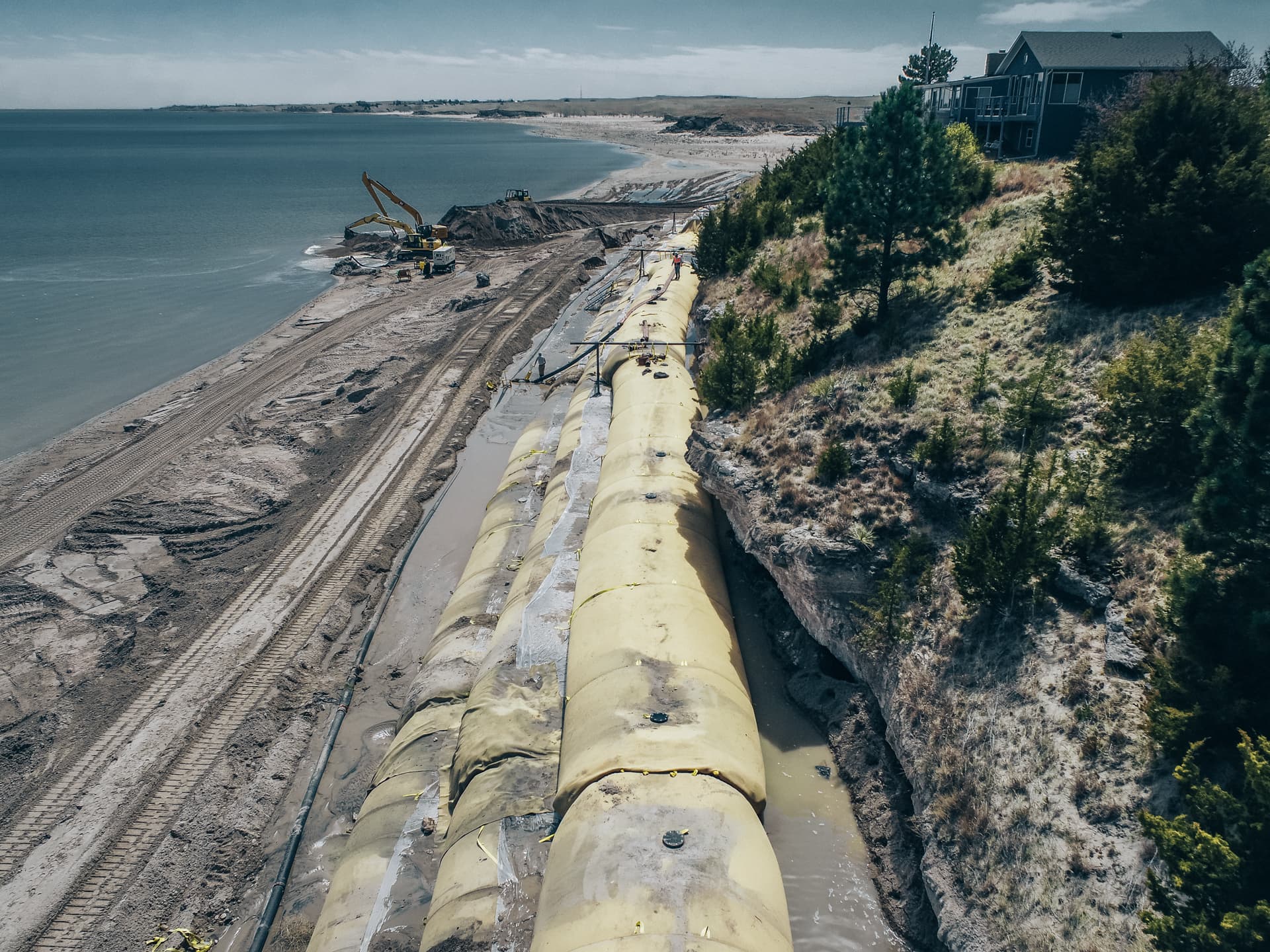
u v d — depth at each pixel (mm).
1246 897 10594
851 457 23188
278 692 26766
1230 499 13203
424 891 18484
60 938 19312
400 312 70875
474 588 29359
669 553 24734
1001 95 52656
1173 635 14461
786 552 21844
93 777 23719
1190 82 22344
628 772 17484
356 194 154250
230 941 19297
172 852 21391
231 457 43875
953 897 15258
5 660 28703
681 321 47844
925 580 19781
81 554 34969
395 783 21562
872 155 28359
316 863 21016
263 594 31938
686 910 14289
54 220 122500
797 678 22812
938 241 28906
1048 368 22562
